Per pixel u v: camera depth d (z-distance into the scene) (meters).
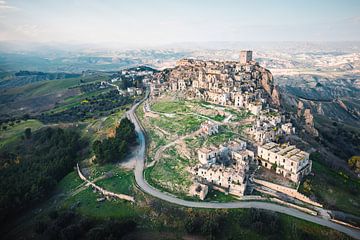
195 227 94.75
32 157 168.12
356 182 124.38
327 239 87.12
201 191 106.06
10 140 194.25
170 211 102.25
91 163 152.25
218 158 128.12
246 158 126.75
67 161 156.75
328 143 190.38
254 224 92.31
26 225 112.38
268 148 125.62
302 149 147.25
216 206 101.81
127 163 142.88
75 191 128.12
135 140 166.75
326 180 118.06
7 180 137.50
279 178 114.50
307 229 90.31
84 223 101.94
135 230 99.69
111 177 132.00
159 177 125.12
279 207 100.06
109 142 155.50
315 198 102.56
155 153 147.00
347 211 98.19
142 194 113.38
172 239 94.25
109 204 113.62
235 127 161.50
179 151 142.00
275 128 153.00
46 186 132.12
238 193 107.25
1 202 115.00
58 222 104.25
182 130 164.75
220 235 93.12
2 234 109.31
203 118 179.88
